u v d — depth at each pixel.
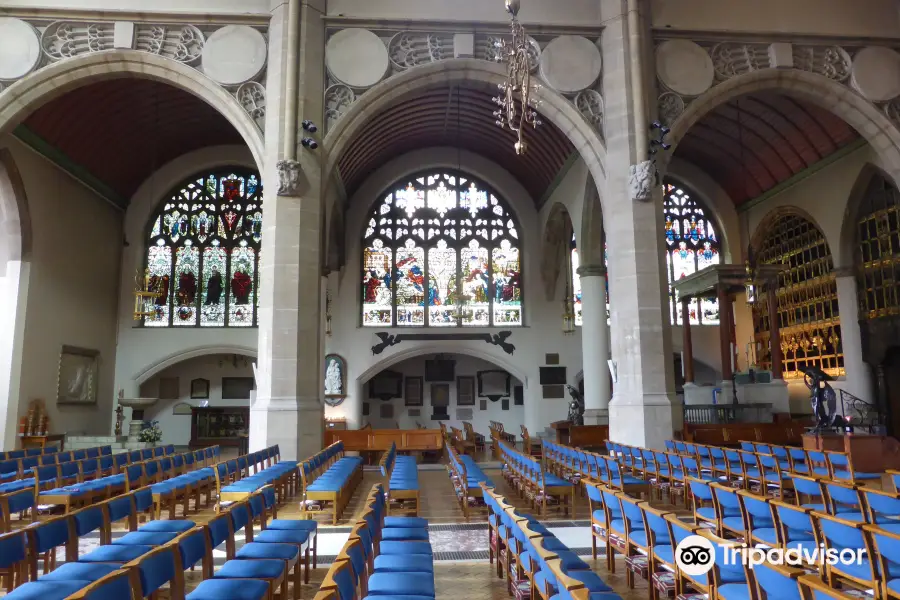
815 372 14.84
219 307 25.31
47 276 19.73
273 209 14.70
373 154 24.94
